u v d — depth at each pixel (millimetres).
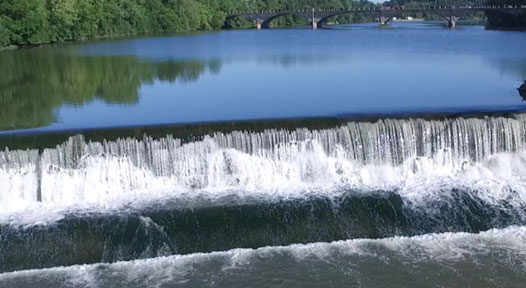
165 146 21250
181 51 72375
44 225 18984
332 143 22062
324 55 60531
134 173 21141
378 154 22266
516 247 18000
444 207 20234
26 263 17469
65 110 29766
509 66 46219
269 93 33875
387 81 37750
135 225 18969
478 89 33844
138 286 16219
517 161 22547
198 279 16500
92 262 17656
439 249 17969
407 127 22203
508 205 20406
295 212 19812
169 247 18203
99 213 19672
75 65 53906
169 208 20000
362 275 16469
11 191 20328
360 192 21031
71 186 20719
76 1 99125
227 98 32469
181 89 36375
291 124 22141
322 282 16172
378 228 19250
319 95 32625
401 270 16703
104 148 20953
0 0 79750
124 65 53469
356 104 29578
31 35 84500
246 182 21703
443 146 22438
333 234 18984
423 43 79938
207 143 21469
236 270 16984
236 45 84812
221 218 19438
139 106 30562
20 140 20703
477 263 17047
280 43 88688
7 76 45406
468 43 77812
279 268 17016
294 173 21953
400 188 21328
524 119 22609
